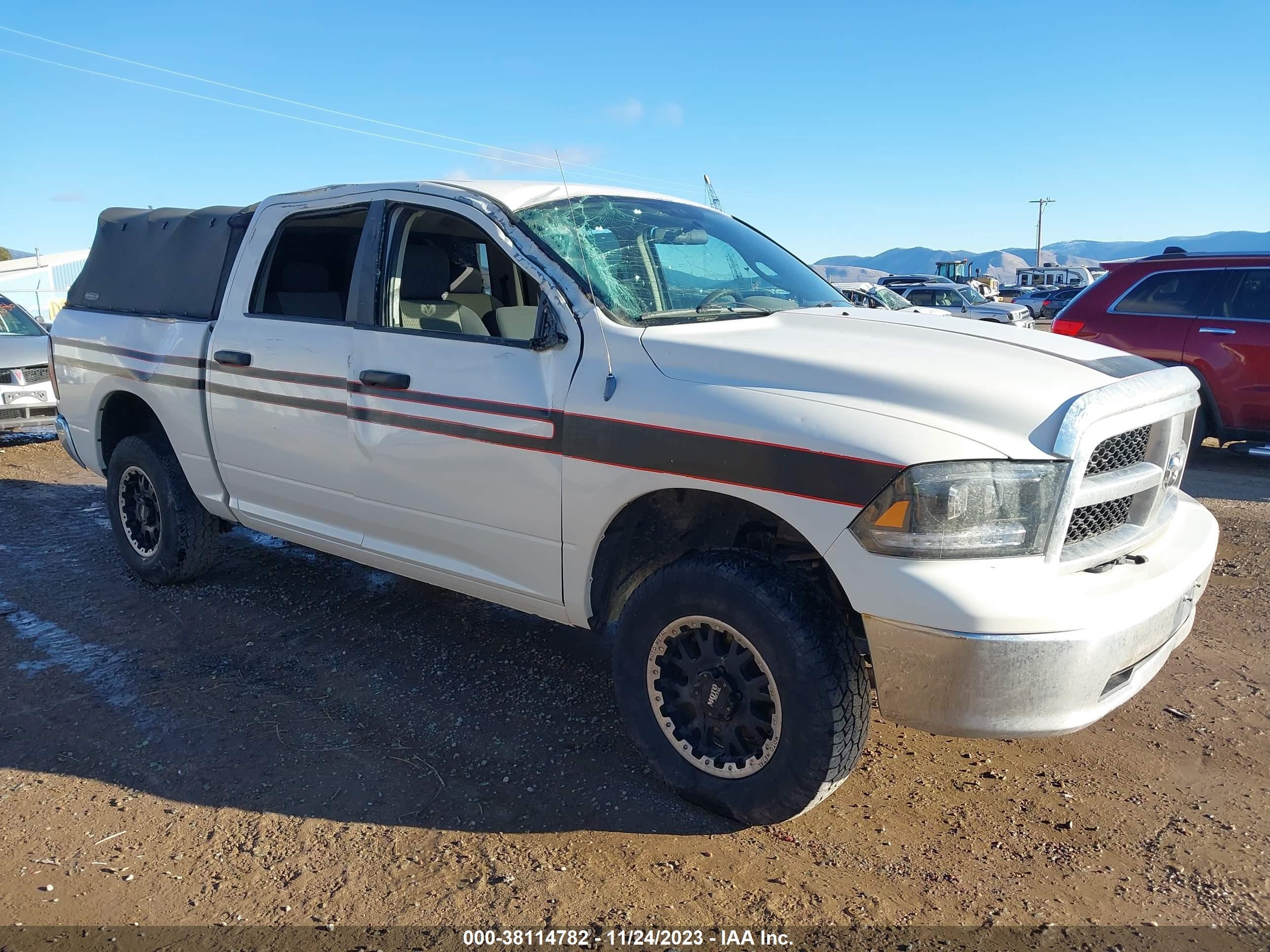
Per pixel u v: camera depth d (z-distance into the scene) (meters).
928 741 3.58
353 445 3.87
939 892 2.70
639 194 4.18
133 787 3.27
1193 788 3.23
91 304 5.53
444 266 4.10
